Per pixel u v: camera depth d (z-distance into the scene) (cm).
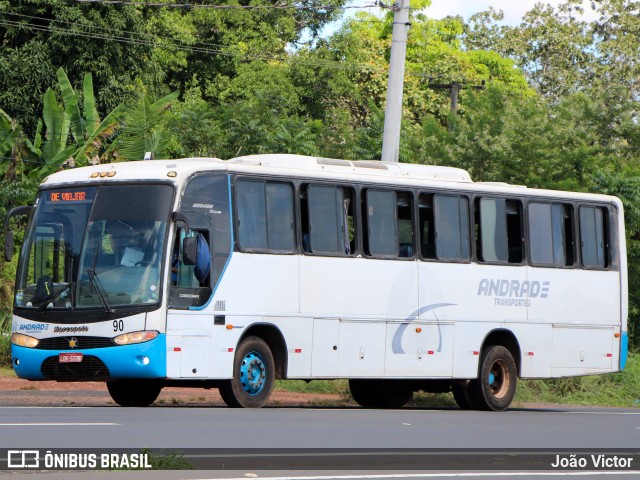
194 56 5619
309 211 2014
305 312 1988
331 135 4119
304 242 2002
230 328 1873
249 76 5512
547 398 3048
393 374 2114
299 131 4041
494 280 2283
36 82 4084
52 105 3569
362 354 2069
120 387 2044
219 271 1869
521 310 2327
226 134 4000
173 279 1811
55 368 1823
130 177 1859
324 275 2017
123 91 4178
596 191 3712
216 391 2603
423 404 2572
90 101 3709
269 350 1938
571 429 1716
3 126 3459
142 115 3528
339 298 2038
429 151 3919
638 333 3738
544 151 3756
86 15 4144
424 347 2162
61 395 2236
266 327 1944
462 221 2248
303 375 1984
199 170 1869
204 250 1850
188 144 3934
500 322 2288
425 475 1034
